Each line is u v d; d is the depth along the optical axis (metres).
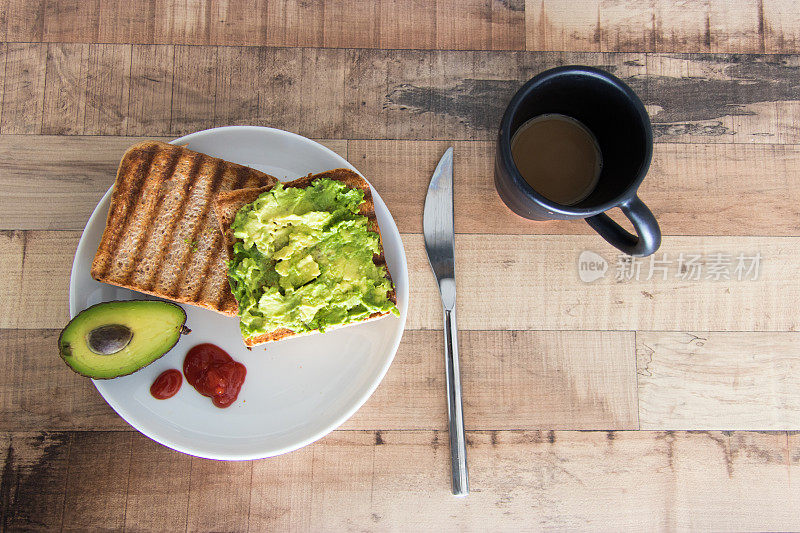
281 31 0.55
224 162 0.51
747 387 0.54
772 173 0.55
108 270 0.50
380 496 0.53
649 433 0.54
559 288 0.54
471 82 0.55
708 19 0.56
